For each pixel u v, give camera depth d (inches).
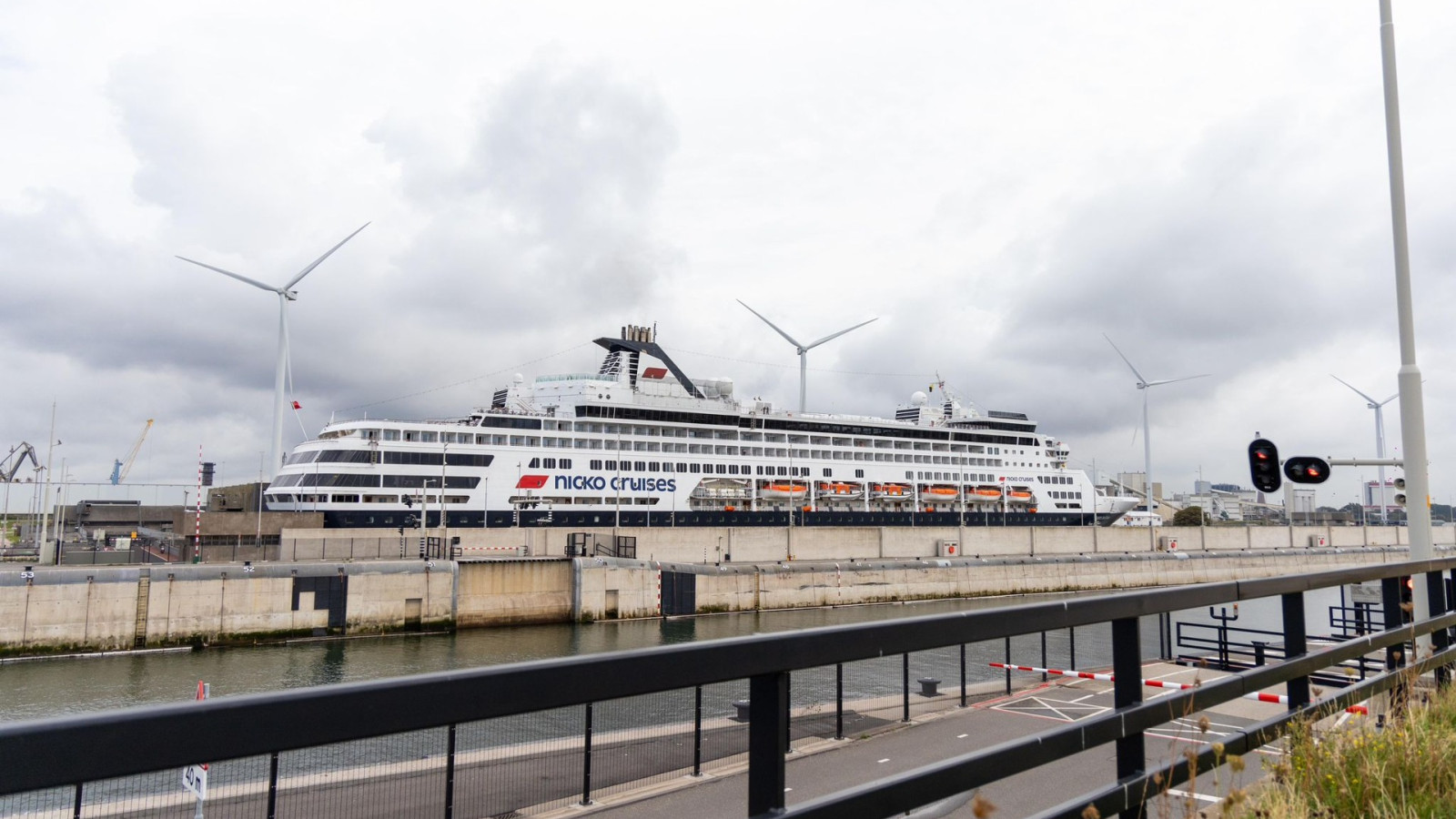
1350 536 6584.6
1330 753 277.7
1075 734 178.4
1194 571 4832.7
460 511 3403.1
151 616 2288.4
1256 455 676.7
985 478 4847.4
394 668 2128.4
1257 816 246.7
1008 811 569.9
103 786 866.8
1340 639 448.8
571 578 2945.4
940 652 2007.9
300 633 2475.4
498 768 807.1
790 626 3002.0
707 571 3277.6
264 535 3117.6
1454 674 403.5
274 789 627.2
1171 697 208.2
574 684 110.4
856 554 4072.3
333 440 3309.5
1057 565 4306.1
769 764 127.4
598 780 769.6
